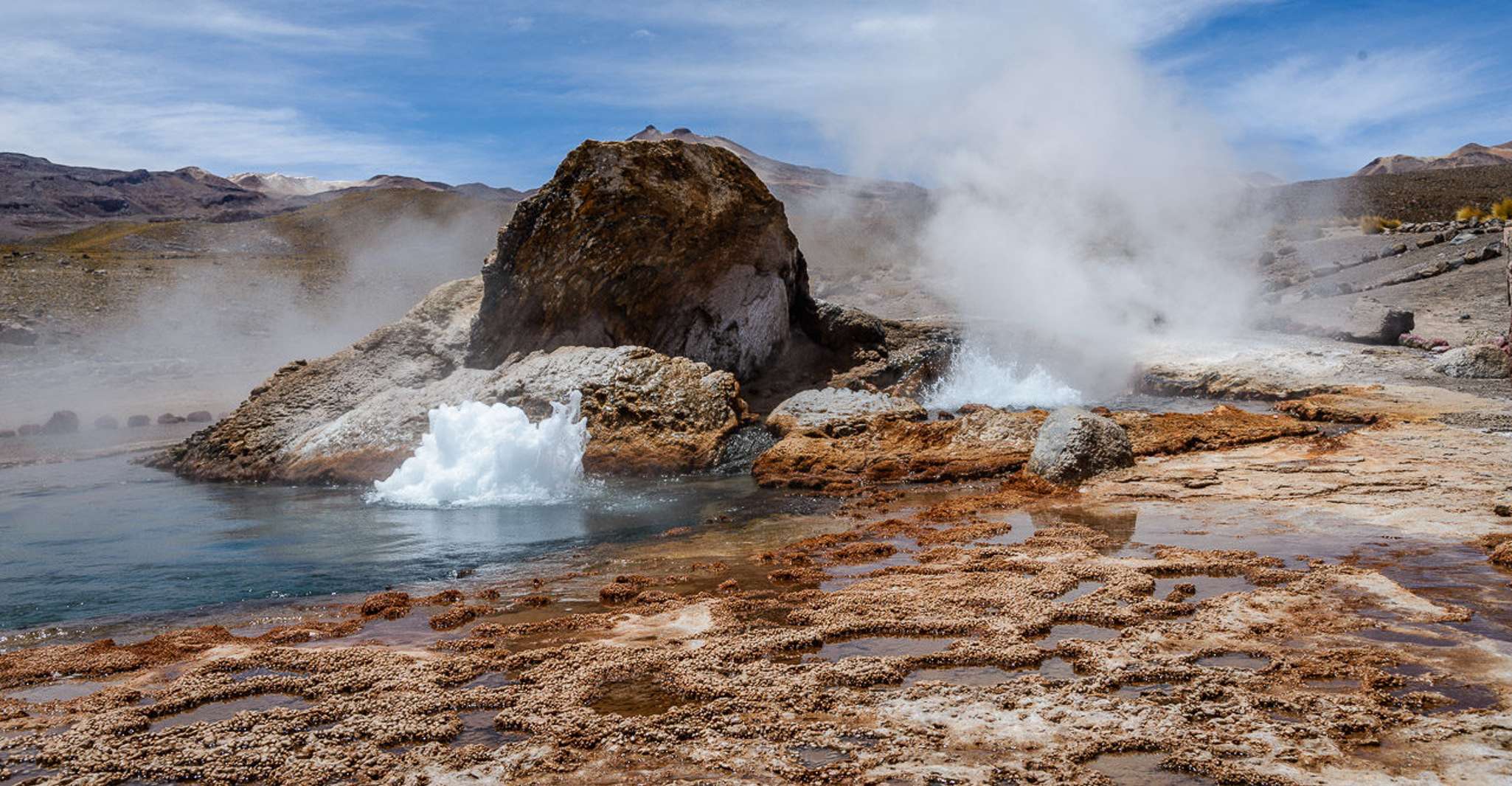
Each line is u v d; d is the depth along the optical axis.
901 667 5.26
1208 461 11.06
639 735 4.49
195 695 5.19
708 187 16.62
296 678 5.43
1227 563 7.09
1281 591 6.39
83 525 10.86
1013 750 4.21
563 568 8.27
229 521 10.96
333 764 4.29
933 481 11.62
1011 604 6.31
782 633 5.94
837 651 5.67
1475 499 8.70
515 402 13.98
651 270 16.28
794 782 4.01
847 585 7.17
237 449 14.90
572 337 16.17
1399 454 10.56
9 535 10.35
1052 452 10.95
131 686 5.50
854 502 10.70
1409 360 18.34
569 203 15.95
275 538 9.98
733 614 6.46
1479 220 36.94
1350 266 34.12
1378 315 22.05
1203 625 5.77
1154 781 3.89
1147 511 9.23
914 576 7.28
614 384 13.96
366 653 5.88
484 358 16.53
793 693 4.93
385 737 4.56
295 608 7.29
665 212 16.11
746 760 4.21
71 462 16.94
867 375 18.45
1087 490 10.29
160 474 15.34
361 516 11.09
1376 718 4.32
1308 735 4.21
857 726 4.54
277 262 77.88
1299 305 27.36
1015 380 19.72
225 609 7.33
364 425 14.11
